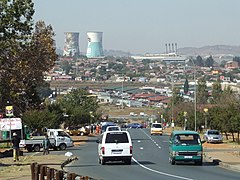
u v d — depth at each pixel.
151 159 61.25
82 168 48.75
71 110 142.38
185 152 52.38
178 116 158.25
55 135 82.12
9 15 57.09
